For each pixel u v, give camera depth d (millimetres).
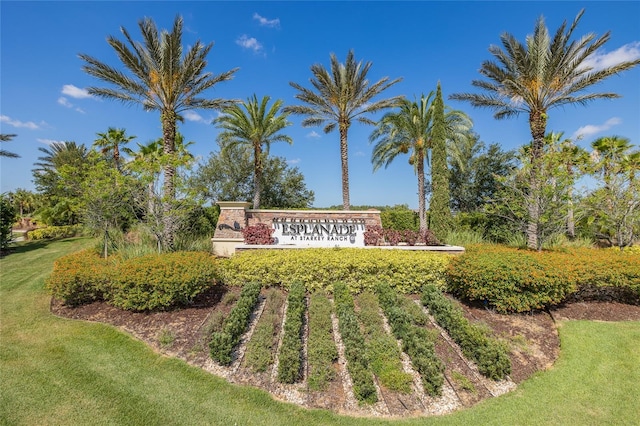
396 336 5258
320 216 11992
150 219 9102
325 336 5062
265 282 7422
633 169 9805
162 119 11836
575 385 4379
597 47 11250
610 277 6828
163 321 5875
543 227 9156
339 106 17656
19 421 3541
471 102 14102
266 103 18703
